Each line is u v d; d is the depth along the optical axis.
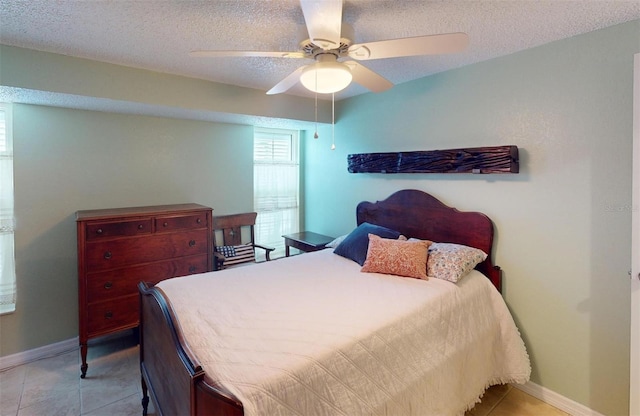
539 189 2.20
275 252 4.22
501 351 2.25
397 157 2.93
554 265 2.16
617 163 1.89
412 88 2.92
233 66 2.46
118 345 2.92
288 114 3.33
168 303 1.64
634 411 1.75
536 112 2.19
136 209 2.89
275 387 1.23
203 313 1.75
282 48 2.08
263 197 4.09
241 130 3.78
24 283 2.63
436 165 2.64
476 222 2.48
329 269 2.50
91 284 2.46
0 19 1.72
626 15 1.74
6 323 2.58
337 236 3.83
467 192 2.57
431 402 1.77
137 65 2.43
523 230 2.29
